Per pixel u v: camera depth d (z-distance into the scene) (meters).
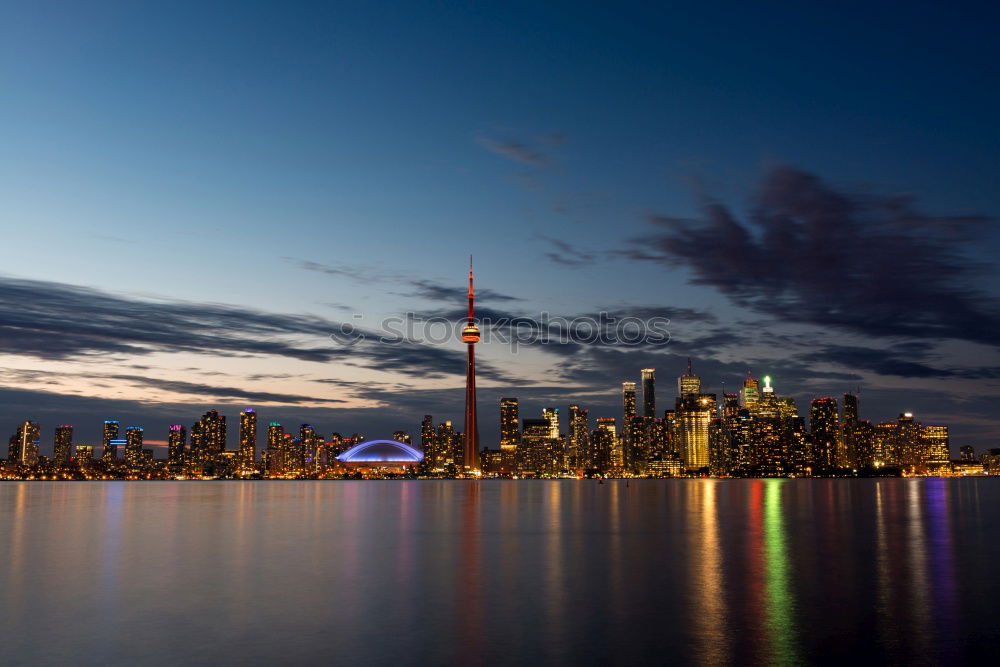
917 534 93.25
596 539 87.38
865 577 55.38
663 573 58.03
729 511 150.62
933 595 47.41
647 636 36.81
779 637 36.41
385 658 33.12
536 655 33.50
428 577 56.50
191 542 83.25
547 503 195.75
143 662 32.56
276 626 39.34
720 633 37.31
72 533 95.00
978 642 35.25
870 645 34.78
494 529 103.44
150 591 50.03
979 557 67.81
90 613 42.62
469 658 33.06
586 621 40.28
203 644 35.59
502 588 51.16
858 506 172.25
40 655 33.72
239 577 56.66
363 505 182.75
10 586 52.34
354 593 49.25
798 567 61.16
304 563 64.75
